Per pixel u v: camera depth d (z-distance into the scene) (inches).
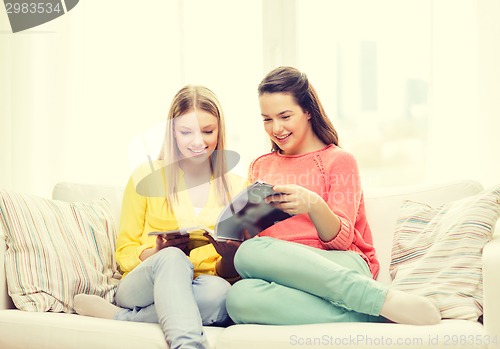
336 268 61.5
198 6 106.5
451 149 94.7
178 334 57.1
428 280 65.0
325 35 102.7
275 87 78.1
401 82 100.7
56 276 70.6
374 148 102.5
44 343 61.3
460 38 94.6
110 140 106.5
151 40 106.7
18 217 72.0
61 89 106.4
